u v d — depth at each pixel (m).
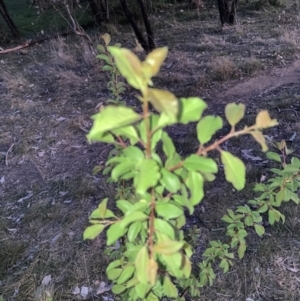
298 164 1.40
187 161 0.85
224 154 0.84
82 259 2.52
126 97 4.43
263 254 2.38
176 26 6.98
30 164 3.60
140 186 0.77
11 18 7.62
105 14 7.14
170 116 0.68
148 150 0.83
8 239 2.76
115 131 0.87
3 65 5.92
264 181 2.91
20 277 2.46
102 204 1.11
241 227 1.62
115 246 2.11
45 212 2.97
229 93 4.40
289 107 3.85
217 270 2.30
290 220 2.56
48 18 7.66
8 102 4.76
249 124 3.62
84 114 4.33
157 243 0.88
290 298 2.14
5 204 3.14
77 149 3.72
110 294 2.28
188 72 4.97
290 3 7.55
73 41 6.60
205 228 2.60
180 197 0.95
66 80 5.14
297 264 2.31
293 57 5.09
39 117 4.35
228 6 6.81
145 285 1.04
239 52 5.41
